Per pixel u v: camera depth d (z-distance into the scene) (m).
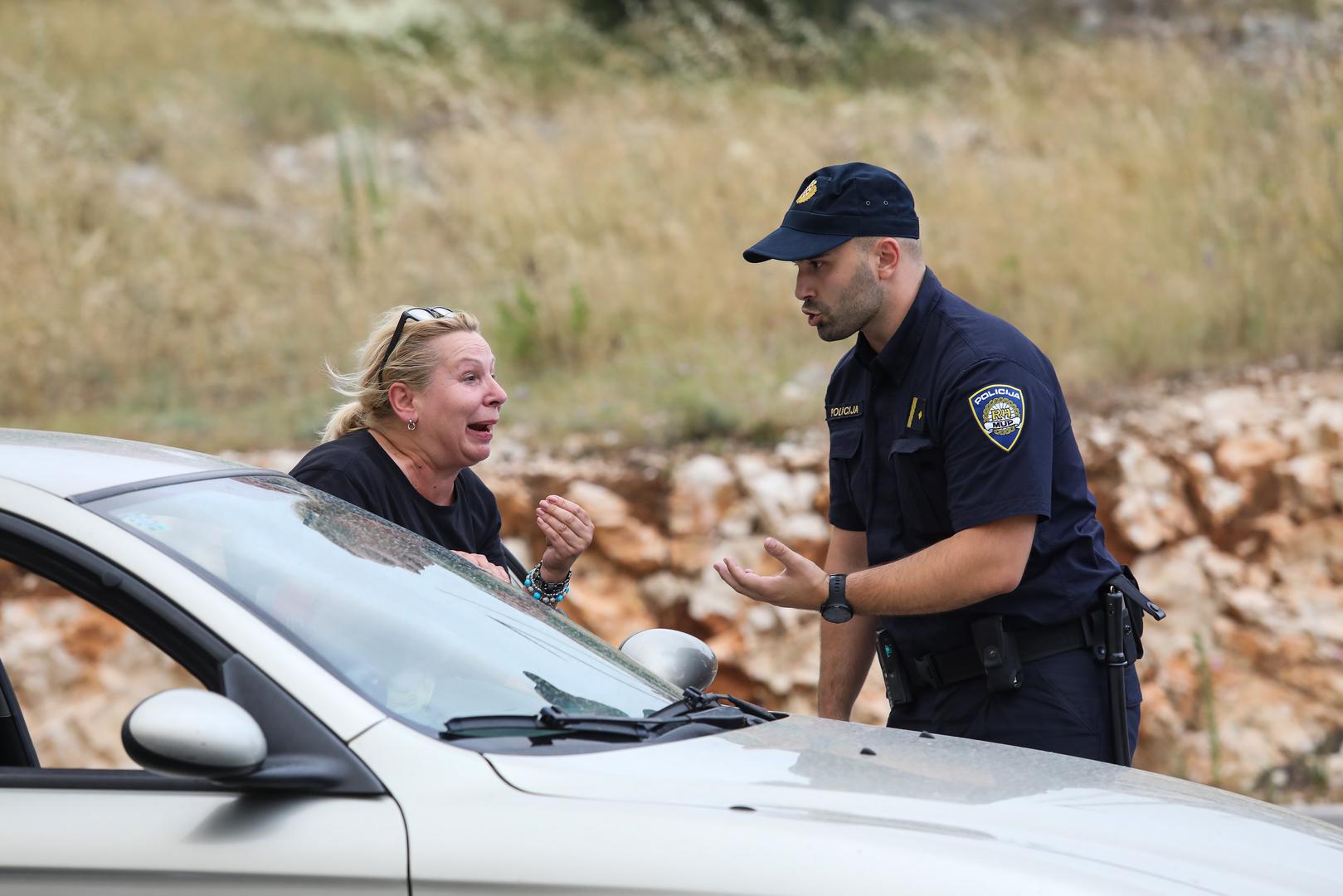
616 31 28.03
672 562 13.20
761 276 17.67
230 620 4.11
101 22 26.34
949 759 4.75
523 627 5.11
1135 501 13.02
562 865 3.72
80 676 13.28
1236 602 12.65
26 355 17.02
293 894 3.79
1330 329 14.89
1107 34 26.42
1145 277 16.41
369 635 4.50
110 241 19.72
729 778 4.22
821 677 7.21
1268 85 20.95
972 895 3.62
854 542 7.06
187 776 3.74
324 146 23.53
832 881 3.64
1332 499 13.11
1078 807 4.33
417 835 3.82
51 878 3.89
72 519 4.26
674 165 20.78
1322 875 4.18
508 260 19.27
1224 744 11.95
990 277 17.08
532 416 14.84
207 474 5.06
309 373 17.00
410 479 6.54
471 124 24.34
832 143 21.72
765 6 26.61
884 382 6.49
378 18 28.61
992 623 6.24
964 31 27.56
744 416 14.16
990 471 5.98
